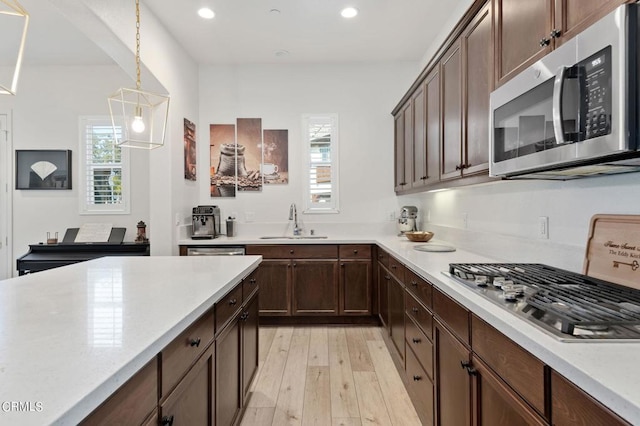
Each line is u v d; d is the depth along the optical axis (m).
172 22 3.14
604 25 0.94
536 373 0.86
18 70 1.16
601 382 0.65
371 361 2.77
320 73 4.16
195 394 1.25
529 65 1.41
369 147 4.18
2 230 4.12
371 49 3.79
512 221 2.09
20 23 3.17
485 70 1.81
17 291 1.42
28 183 4.12
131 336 0.92
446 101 2.41
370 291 3.60
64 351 0.82
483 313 1.13
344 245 3.60
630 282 1.26
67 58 3.95
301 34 3.43
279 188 4.18
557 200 1.69
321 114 4.17
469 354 1.28
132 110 4.01
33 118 4.14
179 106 3.57
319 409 2.12
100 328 0.99
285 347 3.06
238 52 3.82
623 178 1.33
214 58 3.96
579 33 1.12
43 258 3.66
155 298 1.32
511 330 0.96
